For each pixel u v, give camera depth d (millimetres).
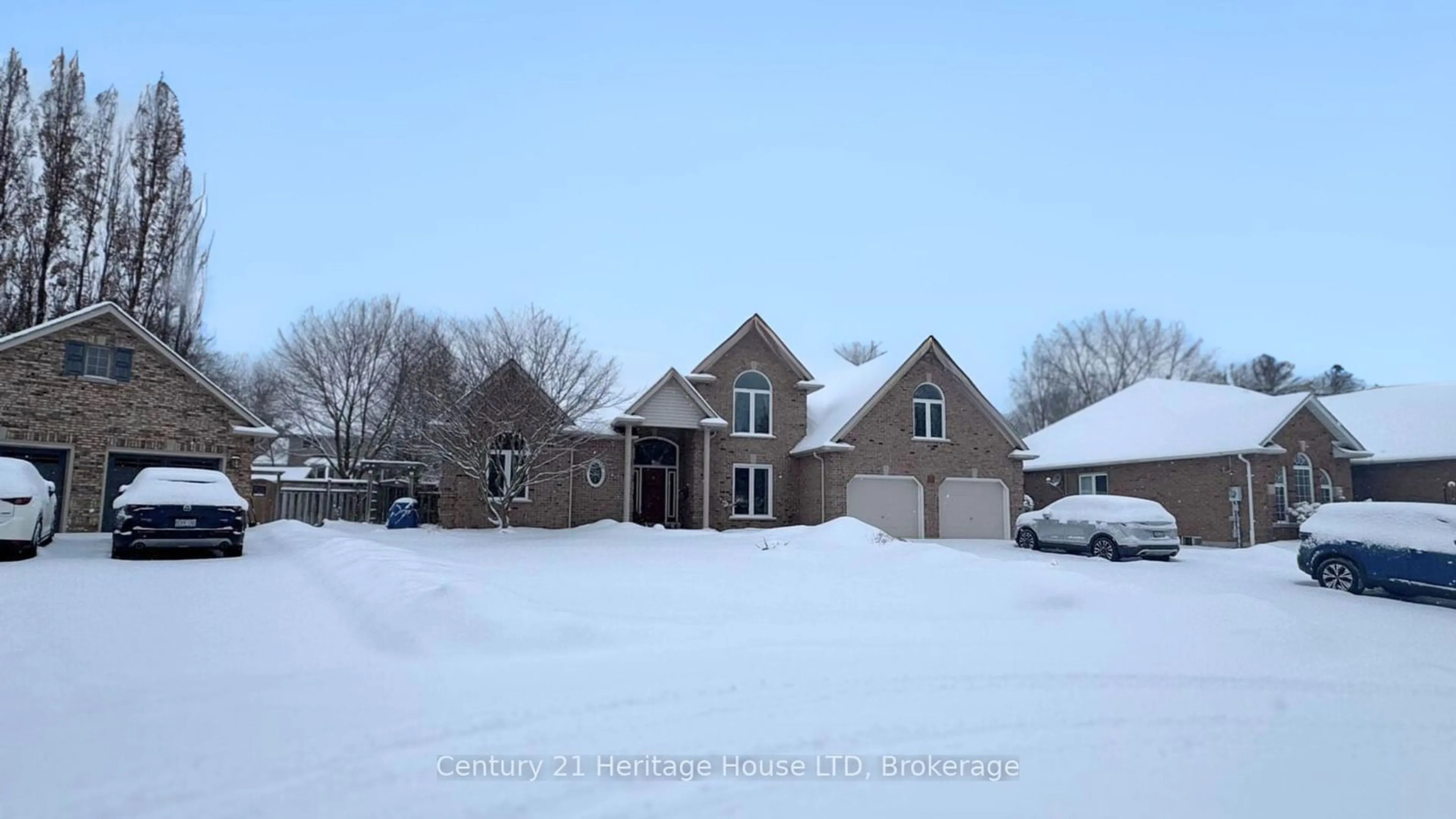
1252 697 6500
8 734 4828
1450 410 30812
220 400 22281
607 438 25859
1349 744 5508
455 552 16141
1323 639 8258
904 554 14039
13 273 30266
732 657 7160
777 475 27453
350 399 37906
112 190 32562
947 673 6879
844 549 16188
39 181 31094
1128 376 55406
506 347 22766
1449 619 11625
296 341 38000
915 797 4406
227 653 6863
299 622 8195
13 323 29953
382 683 6086
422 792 4234
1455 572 13312
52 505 15930
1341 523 14961
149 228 33000
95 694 5613
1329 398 35938
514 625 7586
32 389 20031
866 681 6559
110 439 20828
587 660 6930
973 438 27406
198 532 14039
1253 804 4477
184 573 11695
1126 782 4727
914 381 26984
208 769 4426
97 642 7043
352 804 4066
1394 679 7199
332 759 4633
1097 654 7699
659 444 27438
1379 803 4539
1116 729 5648
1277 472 26844
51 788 4121
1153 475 29703
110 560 13656
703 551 16547
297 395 38219
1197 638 8289
